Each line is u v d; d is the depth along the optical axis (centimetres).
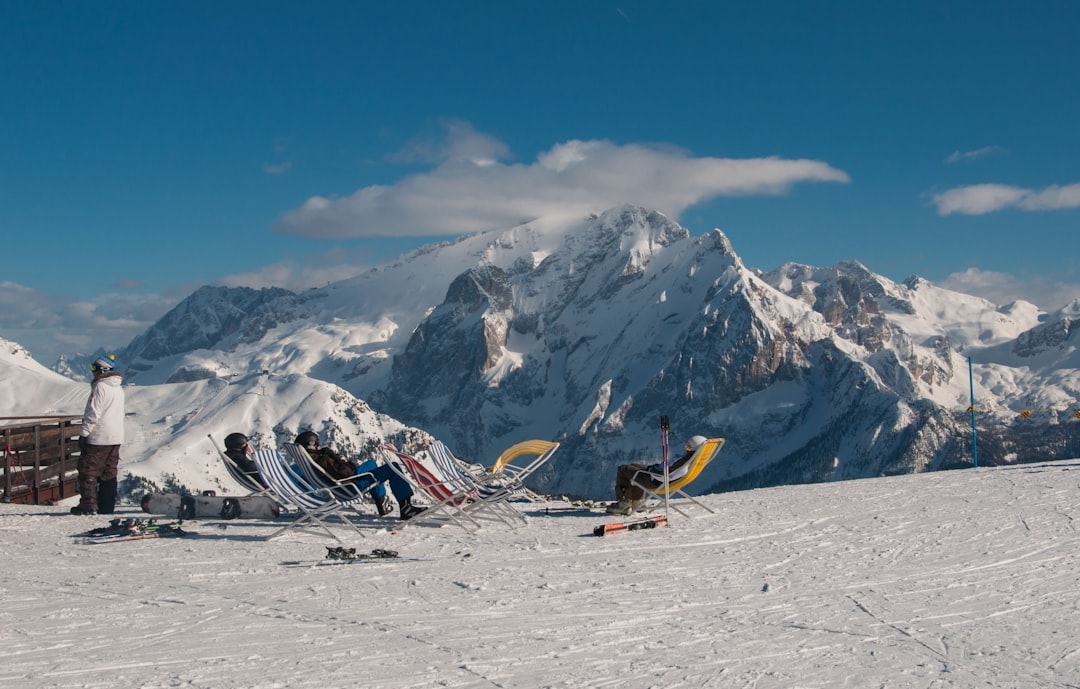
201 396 19150
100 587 794
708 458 1223
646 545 1010
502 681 530
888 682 528
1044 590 750
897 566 857
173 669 549
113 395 1398
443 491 1170
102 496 1421
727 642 611
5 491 1648
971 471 1744
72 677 534
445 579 823
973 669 552
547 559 929
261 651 589
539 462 1266
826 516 1188
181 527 1148
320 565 896
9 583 812
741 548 976
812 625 654
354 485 1138
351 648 596
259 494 1238
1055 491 1343
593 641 614
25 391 5812
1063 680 531
